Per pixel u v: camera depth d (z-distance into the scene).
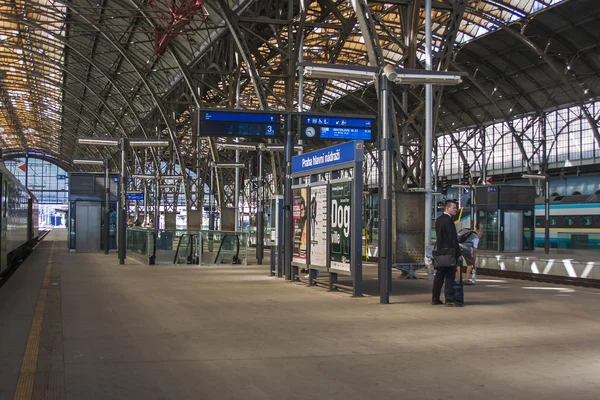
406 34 21.12
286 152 18.08
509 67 45.09
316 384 6.17
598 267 20.80
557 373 6.65
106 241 33.47
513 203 38.28
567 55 40.94
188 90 46.72
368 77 13.49
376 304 12.45
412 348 7.96
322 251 15.45
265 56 39.12
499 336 8.82
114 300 12.94
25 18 44.88
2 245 17.09
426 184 19.55
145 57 47.06
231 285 16.33
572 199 41.31
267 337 8.69
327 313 11.11
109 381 6.26
